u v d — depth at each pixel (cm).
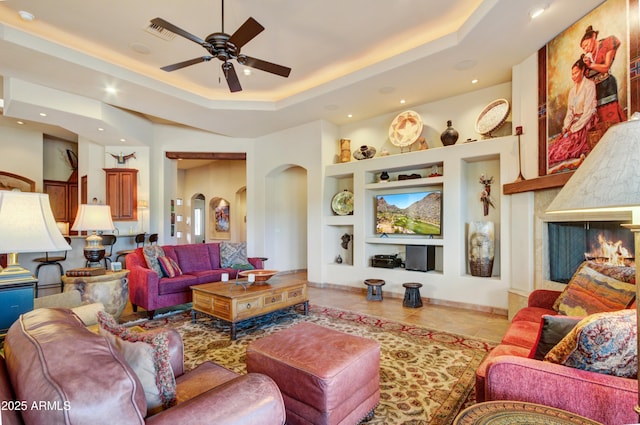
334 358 178
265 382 122
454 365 263
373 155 565
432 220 491
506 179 406
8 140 732
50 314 119
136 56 412
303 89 517
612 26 274
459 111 490
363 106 532
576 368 126
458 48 355
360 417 182
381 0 311
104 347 95
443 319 390
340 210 600
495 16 299
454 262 454
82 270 337
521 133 381
